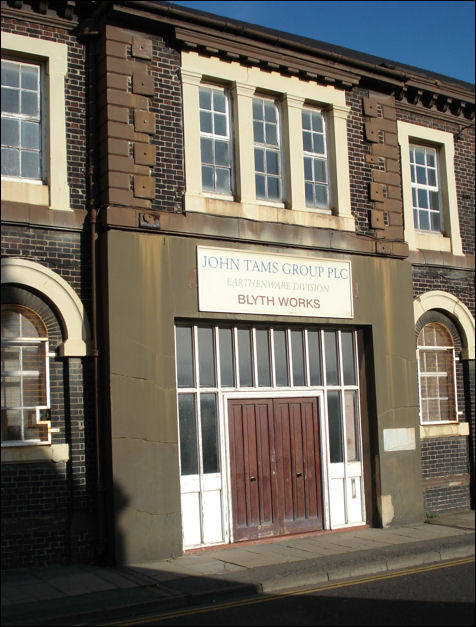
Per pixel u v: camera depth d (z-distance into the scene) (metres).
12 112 11.09
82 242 11.18
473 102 15.77
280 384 12.66
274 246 12.55
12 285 10.60
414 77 14.70
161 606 8.54
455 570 10.02
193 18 11.98
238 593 9.09
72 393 10.82
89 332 10.98
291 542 11.89
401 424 13.54
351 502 13.14
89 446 10.87
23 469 10.37
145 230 11.34
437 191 15.44
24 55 11.16
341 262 13.26
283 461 12.46
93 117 11.50
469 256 15.35
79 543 10.58
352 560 10.40
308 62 13.27
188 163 11.97
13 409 10.58
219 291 11.84
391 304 13.78
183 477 11.48
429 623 7.36
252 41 12.63
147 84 11.69
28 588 9.12
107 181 11.19
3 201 10.63
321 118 13.77
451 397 14.84
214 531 11.63
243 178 12.48
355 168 13.84
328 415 13.10
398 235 14.09
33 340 10.75
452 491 14.46
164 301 11.34
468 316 15.03
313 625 7.46
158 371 11.15
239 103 12.62
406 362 13.81
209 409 11.88
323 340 13.20
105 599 8.58
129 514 10.61
